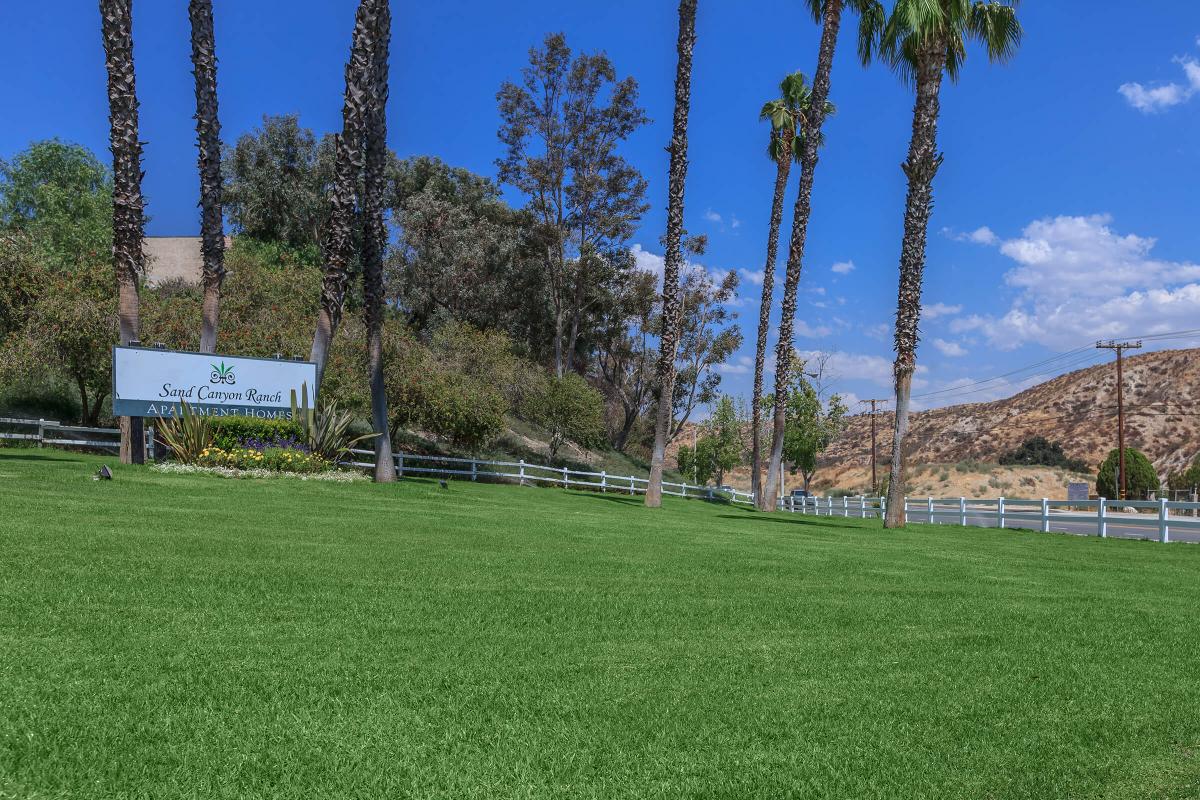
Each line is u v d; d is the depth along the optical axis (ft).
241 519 38.81
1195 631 25.23
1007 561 45.32
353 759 11.93
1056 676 18.80
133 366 69.72
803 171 109.50
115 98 68.08
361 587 24.26
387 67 79.10
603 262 191.21
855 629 22.79
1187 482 225.35
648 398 216.13
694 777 12.09
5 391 107.55
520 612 22.21
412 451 136.77
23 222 169.58
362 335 107.45
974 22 78.64
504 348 140.56
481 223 184.34
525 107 179.11
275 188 172.35
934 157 77.00
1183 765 13.85
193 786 10.77
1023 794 12.37
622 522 56.65
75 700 13.38
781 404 110.52
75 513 35.50
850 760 13.16
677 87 87.10
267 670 15.64
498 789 11.27
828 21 104.83
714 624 22.27
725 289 196.85
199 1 74.02
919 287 77.97
